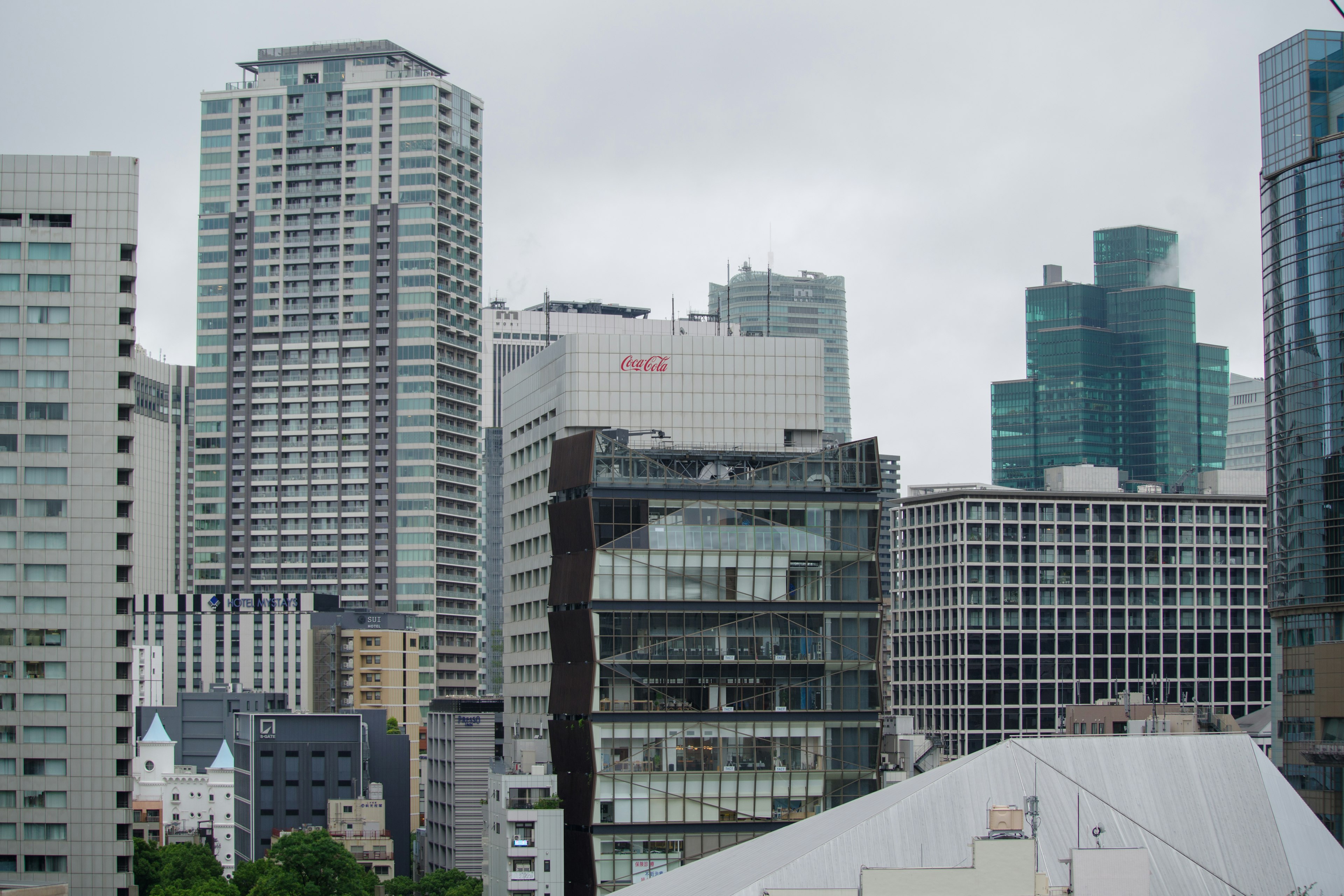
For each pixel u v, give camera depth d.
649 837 191.88
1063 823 108.81
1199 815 111.88
